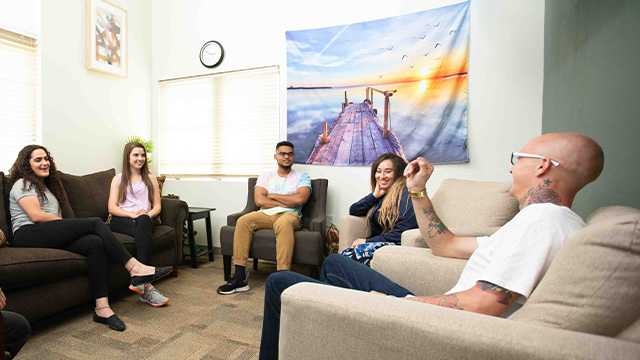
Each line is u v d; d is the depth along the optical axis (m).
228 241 2.52
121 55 3.24
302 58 3.03
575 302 0.52
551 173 0.79
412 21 2.69
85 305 2.08
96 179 2.60
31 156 2.04
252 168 3.29
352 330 0.60
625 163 1.09
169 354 1.49
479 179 2.58
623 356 0.44
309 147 3.04
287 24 3.11
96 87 3.03
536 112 2.43
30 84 2.58
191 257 2.93
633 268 0.49
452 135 2.60
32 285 1.63
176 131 3.57
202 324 1.79
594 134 1.39
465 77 2.56
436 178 2.68
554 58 2.10
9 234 1.98
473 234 1.57
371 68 2.82
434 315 0.56
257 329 1.74
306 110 3.03
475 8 2.55
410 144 2.72
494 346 0.49
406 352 0.56
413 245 1.50
